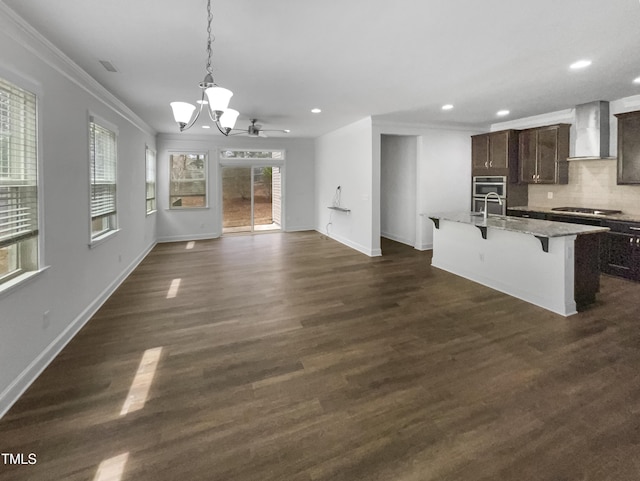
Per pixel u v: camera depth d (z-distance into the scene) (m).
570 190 5.63
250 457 1.71
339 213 7.61
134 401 2.15
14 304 2.18
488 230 4.40
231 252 6.67
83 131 3.35
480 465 1.65
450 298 4.03
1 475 1.57
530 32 2.64
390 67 3.39
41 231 2.50
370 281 4.74
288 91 4.24
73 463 1.66
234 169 8.66
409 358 2.68
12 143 2.28
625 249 4.51
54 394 2.21
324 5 2.21
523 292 3.95
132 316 3.52
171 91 4.13
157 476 1.59
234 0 2.14
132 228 5.36
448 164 6.73
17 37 2.26
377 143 6.12
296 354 2.76
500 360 2.62
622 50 3.01
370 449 1.76
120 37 2.65
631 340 2.92
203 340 3.00
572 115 5.42
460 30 2.59
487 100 4.77
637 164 4.48
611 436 1.82
